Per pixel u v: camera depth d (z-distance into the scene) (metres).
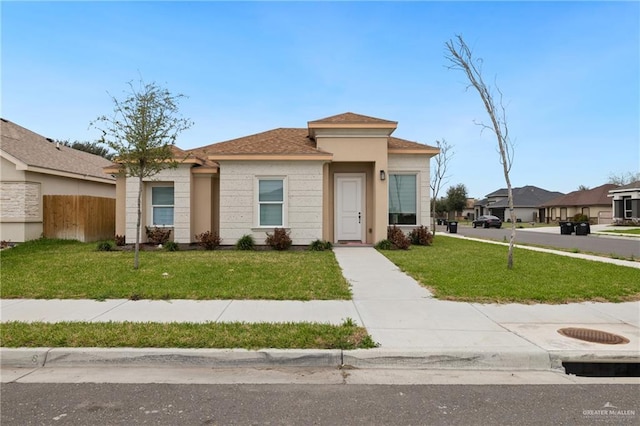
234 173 13.84
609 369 4.77
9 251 13.03
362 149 14.36
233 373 4.58
